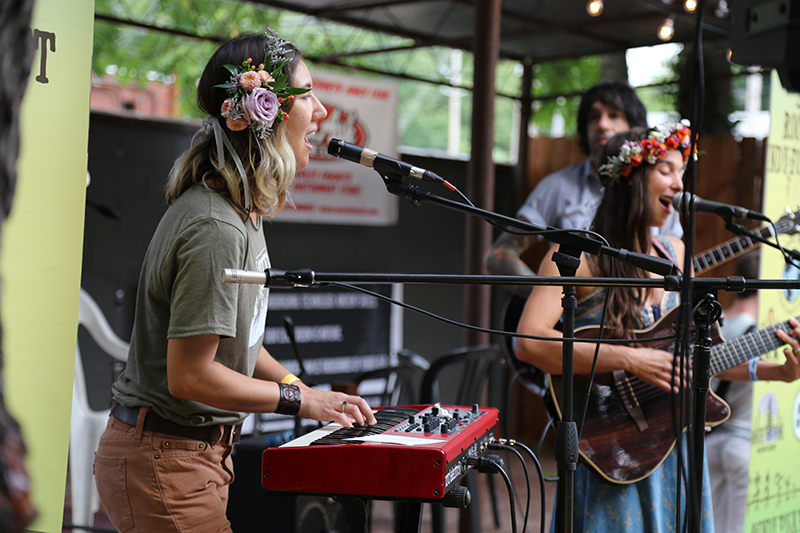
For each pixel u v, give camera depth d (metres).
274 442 2.84
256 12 11.11
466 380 4.01
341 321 5.75
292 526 2.69
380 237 6.02
